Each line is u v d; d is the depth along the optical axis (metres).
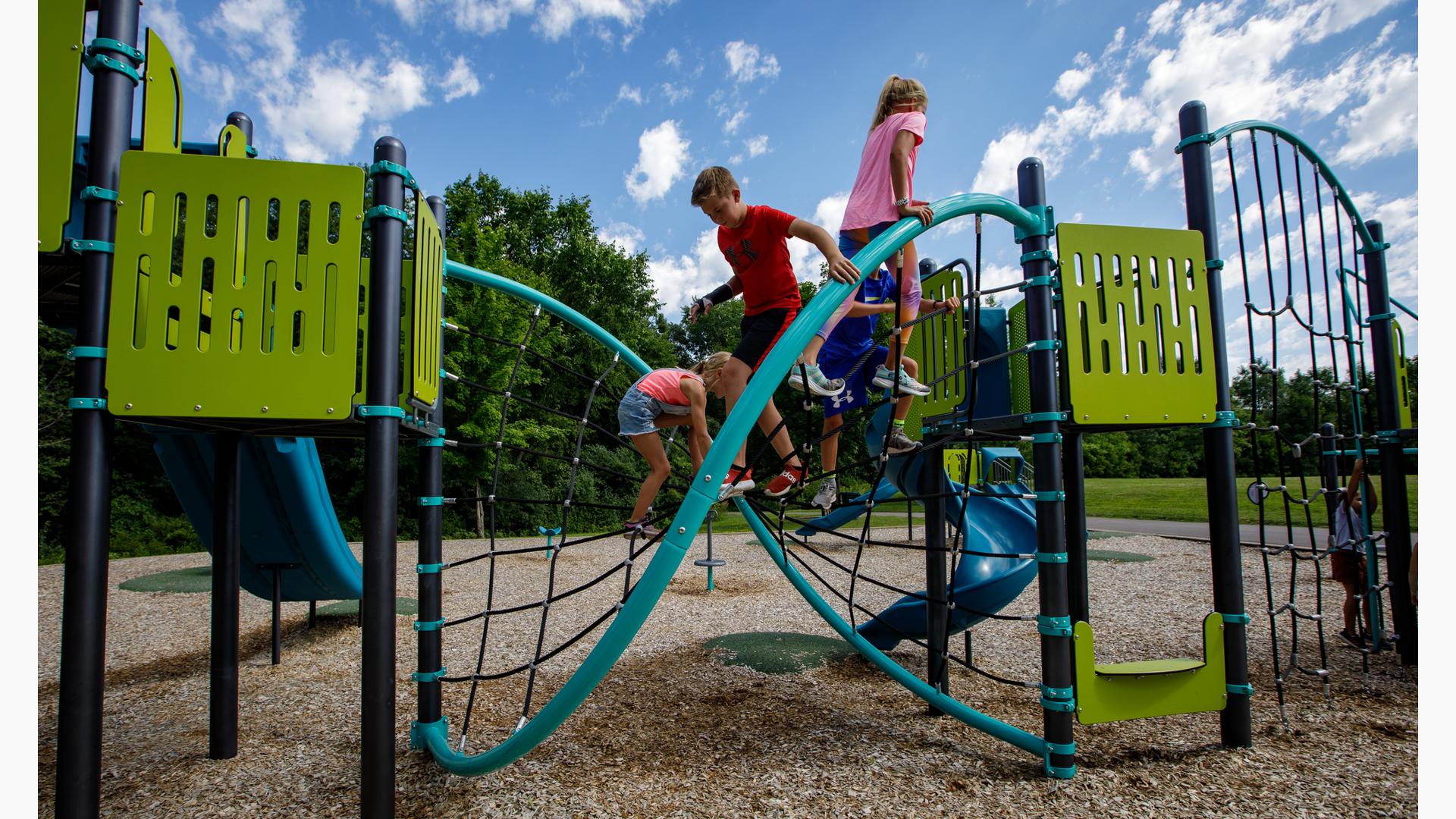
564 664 5.31
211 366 2.28
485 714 4.13
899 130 3.12
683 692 4.48
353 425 2.74
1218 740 3.56
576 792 3.02
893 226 2.93
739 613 7.18
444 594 8.72
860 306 3.28
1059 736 3.10
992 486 6.61
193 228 2.30
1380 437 5.13
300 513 5.22
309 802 2.98
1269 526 14.19
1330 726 3.74
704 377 3.56
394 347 2.47
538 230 34.53
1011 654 5.41
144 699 4.55
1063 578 3.13
